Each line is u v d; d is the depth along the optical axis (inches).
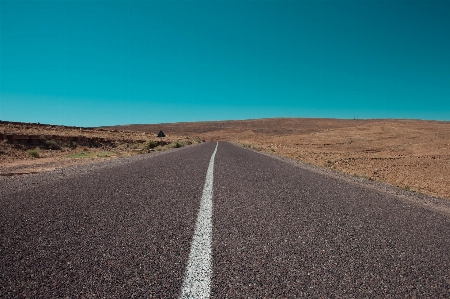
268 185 250.2
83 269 82.4
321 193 225.0
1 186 220.4
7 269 81.3
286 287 75.5
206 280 77.4
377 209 179.6
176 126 5580.7
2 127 1059.9
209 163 437.4
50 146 852.6
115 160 491.5
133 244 103.3
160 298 67.8
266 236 117.0
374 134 2546.8
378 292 76.0
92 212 146.0
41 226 121.6
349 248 107.6
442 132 2484.0
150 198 183.3
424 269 92.6
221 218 141.6
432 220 160.9
